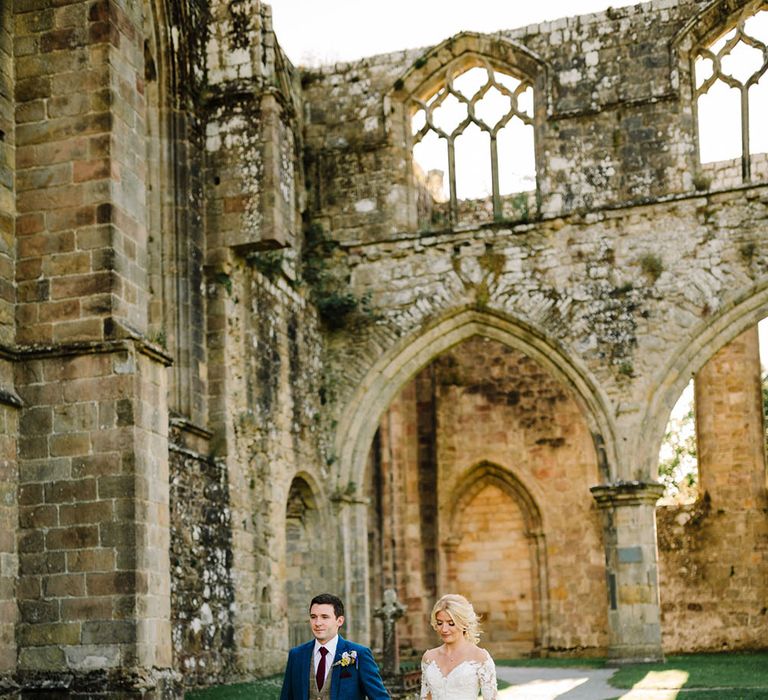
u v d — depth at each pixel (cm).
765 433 3528
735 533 3219
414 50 2773
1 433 1551
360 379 2703
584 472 3381
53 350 1588
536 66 2681
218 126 2334
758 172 3309
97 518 1542
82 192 1620
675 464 4866
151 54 2220
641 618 2469
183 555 1980
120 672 1494
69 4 1661
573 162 2628
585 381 2555
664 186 2567
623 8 2644
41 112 1650
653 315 2533
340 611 918
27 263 1625
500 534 3466
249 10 2356
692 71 2608
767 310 2486
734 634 3175
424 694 914
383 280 2716
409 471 3447
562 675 2508
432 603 3416
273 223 2275
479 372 3506
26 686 1509
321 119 2800
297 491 2628
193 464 2061
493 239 2659
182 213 2222
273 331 2455
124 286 1625
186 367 2170
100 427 1563
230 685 2027
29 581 1545
